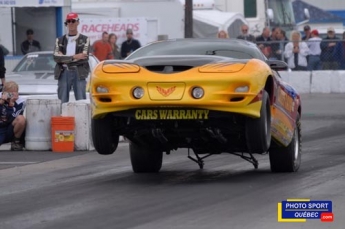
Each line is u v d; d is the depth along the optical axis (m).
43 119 36.28
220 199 22.61
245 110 23.52
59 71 39.78
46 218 20.55
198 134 24.58
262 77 24.09
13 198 23.64
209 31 81.00
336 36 84.56
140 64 24.11
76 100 39.91
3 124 35.94
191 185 25.23
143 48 27.00
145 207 21.64
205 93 23.30
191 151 35.25
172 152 35.03
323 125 46.59
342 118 50.31
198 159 27.70
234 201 22.27
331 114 52.84
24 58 46.59
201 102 23.25
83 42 39.81
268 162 31.20
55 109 36.44
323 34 88.19
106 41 66.25
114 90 23.86
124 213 20.91
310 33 75.31
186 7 66.12
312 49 71.38
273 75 25.55
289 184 25.09
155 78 23.52
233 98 23.45
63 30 65.69
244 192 23.72
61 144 35.94
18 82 43.66
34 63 46.09
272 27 87.56
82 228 19.31
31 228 19.45
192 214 20.62
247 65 23.86
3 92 35.75
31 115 36.28
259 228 19.03
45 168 30.33
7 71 62.84
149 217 20.36
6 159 33.22
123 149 36.62
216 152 26.61
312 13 97.12
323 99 64.62
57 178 27.56
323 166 29.58
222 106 23.36
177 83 23.39
